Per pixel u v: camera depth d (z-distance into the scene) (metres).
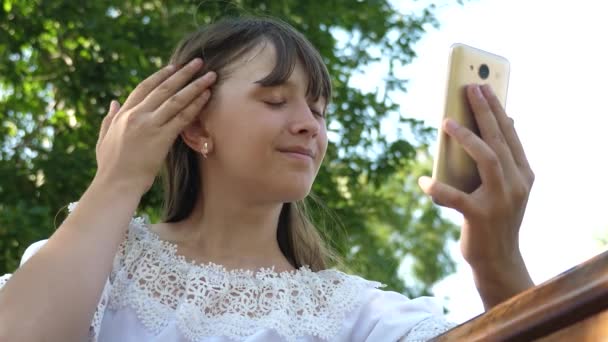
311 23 8.12
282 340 1.96
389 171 8.44
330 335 2.02
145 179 1.95
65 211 7.58
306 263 2.20
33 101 8.52
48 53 8.06
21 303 1.78
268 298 2.03
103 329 1.98
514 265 1.80
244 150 2.03
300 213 2.25
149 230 2.16
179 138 2.20
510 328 1.21
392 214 9.23
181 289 2.04
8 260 7.02
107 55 7.79
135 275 2.04
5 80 8.19
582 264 1.15
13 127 8.45
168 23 8.04
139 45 7.88
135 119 1.98
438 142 1.87
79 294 1.80
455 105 1.87
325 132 2.09
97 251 1.85
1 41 7.77
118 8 8.11
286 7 7.99
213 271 2.05
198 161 2.18
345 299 2.08
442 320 2.04
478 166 1.77
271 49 2.08
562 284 1.16
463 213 1.77
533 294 1.19
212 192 2.11
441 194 1.77
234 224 2.11
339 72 8.37
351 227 8.16
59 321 1.78
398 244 14.30
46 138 8.33
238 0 7.66
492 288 1.81
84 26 7.68
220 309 2.01
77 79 7.78
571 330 1.16
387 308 2.07
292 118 2.03
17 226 6.95
